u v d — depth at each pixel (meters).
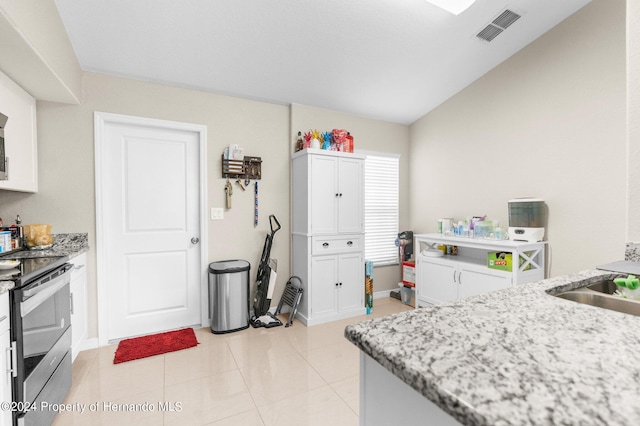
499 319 0.68
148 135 2.71
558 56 2.54
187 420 1.66
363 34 2.40
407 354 0.52
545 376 0.45
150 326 2.74
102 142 2.49
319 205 3.04
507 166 2.94
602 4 2.28
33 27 1.53
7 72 1.82
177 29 2.16
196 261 2.92
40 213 2.30
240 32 2.25
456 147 3.44
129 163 2.64
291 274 3.33
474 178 3.25
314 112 3.40
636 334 0.60
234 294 2.80
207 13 2.07
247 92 2.99
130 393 1.89
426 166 3.84
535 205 2.60
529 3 2.29
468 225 3.08
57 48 1.87
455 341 0.57
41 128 2.29
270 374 2.11
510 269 2.49
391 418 0.59
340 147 3.21
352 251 3.24
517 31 2.58
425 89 3.29
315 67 2.74
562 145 2.53
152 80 2.65
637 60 1.13
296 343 2.59
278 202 3.27
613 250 2.25
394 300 3.81
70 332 1.84
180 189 2.85
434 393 0.43
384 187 3.96
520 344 0.56
